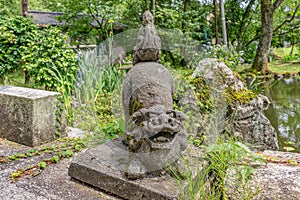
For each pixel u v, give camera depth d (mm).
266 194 1584
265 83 6594
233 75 2939
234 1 9164
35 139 2461
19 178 1876
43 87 4344
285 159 2104
